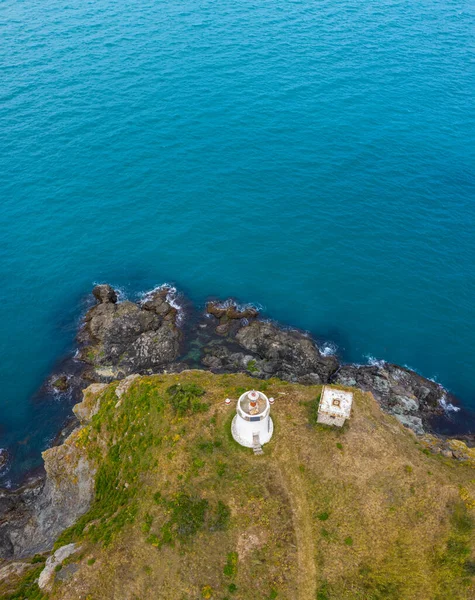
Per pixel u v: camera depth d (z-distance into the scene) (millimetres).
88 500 51375
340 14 150250
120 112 109312
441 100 114500
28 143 101188
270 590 39531
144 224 88812
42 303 77875
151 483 45406
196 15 146375
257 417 43906
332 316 76500
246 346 71062
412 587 40688
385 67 125438
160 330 71750
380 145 102812
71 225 88125
